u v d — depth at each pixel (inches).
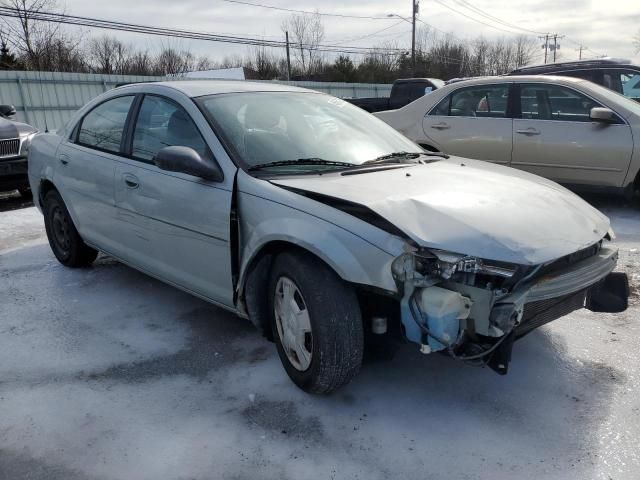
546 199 122.0
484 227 103.5
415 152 155.1
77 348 141.2
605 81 352.8
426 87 574.9
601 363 128.4
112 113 168.6
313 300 107.1
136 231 153.3
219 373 127.8
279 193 115.8
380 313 109.0
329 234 105.3
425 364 129.5
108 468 97.9
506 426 106.9
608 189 256.8
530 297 101.8
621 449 99.6
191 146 136.5
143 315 160.1
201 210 129.1
